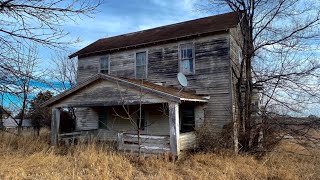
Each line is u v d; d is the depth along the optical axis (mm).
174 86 16062
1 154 10227
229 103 14242
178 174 8961
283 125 13180
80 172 8422
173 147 11094
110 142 16031
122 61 18250
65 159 10094
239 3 14602
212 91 14820
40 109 20594
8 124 21781
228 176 8648
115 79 12938
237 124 13570
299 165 10789
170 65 16359
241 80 14477
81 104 14227
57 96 14625
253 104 15062
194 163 10328
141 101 12070
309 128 12625
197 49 15539
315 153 12695
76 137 15539
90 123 18938
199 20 18766
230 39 14844
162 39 16422
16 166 8742
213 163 10375
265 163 10961
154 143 11695
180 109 15812
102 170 8711
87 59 19969
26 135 15594
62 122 22750
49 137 16672
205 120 14828
